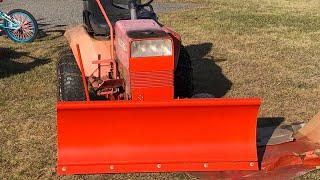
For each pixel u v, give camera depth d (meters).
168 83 1.96
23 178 1.89
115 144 1.86
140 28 2.04
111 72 2.20
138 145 1.86
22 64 3.33
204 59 3.50
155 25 2.12
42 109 2.55
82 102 1.78
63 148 1.84
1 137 2.23
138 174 1.90
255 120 1.86
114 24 2.28
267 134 2.19
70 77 2.25
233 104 1.79
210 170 1.87
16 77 3.03
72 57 2.32
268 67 3.30
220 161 1.87
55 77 3.04
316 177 1.86
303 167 1.93
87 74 2.22
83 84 2.22
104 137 1.85
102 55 2.23
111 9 2.42
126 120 1.83
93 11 2.41
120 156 1.86
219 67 3.29
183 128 1.86
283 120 2.41
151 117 1.83
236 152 1.88
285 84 2.95
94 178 1.88
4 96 2.72
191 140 1.87
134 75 1.94
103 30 2.32
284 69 3.26
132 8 2.30
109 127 1.84
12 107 2.58
